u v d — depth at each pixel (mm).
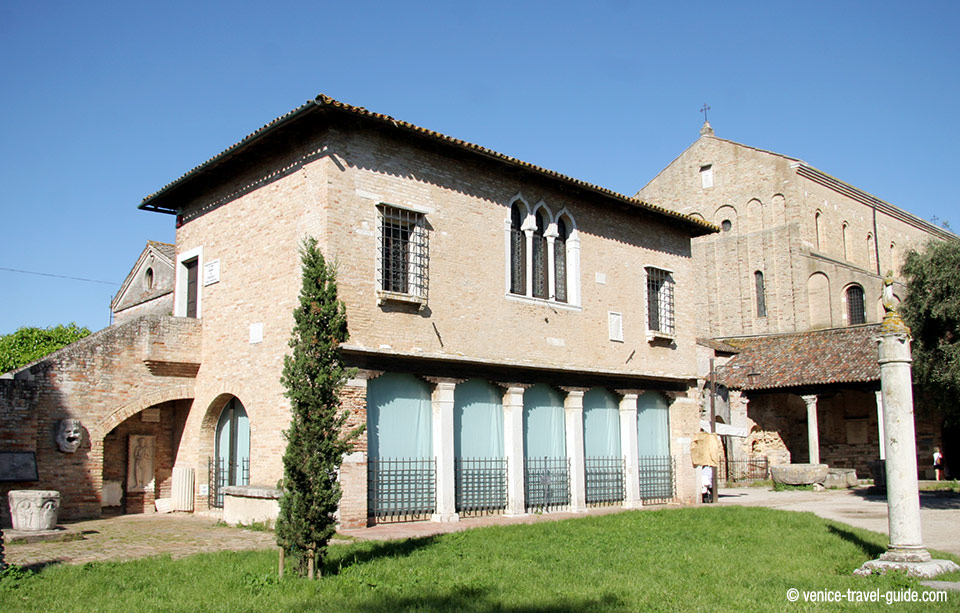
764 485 38375
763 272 51062
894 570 12547
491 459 21297
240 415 21047
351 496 17844
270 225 19859
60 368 19656
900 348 13422
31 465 17844
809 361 39594
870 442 42625
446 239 20578
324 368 12594
